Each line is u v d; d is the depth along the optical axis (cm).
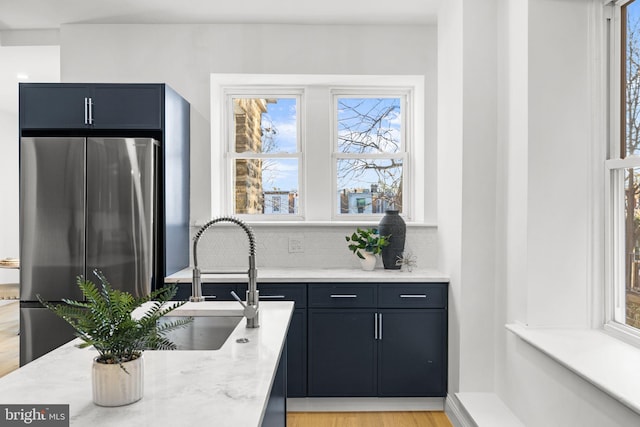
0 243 700
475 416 251
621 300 226
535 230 239
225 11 343
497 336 280
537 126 240
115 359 109
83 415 103
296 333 310
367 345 311
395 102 398
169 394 115
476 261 283
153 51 365
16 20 357
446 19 319
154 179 306
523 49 246
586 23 241
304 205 393
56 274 300
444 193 328
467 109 282
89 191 301
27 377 127
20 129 308
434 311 310
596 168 236
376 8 339
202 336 209
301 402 315
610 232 230
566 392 200
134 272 300
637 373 172
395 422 298
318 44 366
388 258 342
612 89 230
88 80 364
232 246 367
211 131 369
